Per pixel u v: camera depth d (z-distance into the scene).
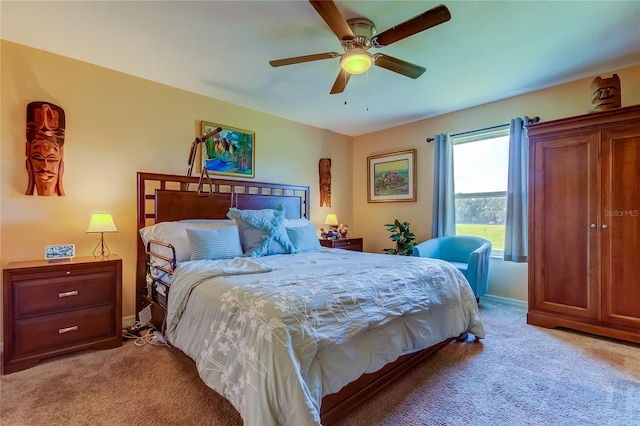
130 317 2.84
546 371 1.97
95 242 2.67
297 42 2.34
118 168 2.81
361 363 1.52
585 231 2.55
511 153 3.33
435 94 3.37
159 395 1.71
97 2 1.88
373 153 4.92
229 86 3.15
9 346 1.97
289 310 1.36
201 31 2.20
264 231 2.83
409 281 1.99
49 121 2.41
